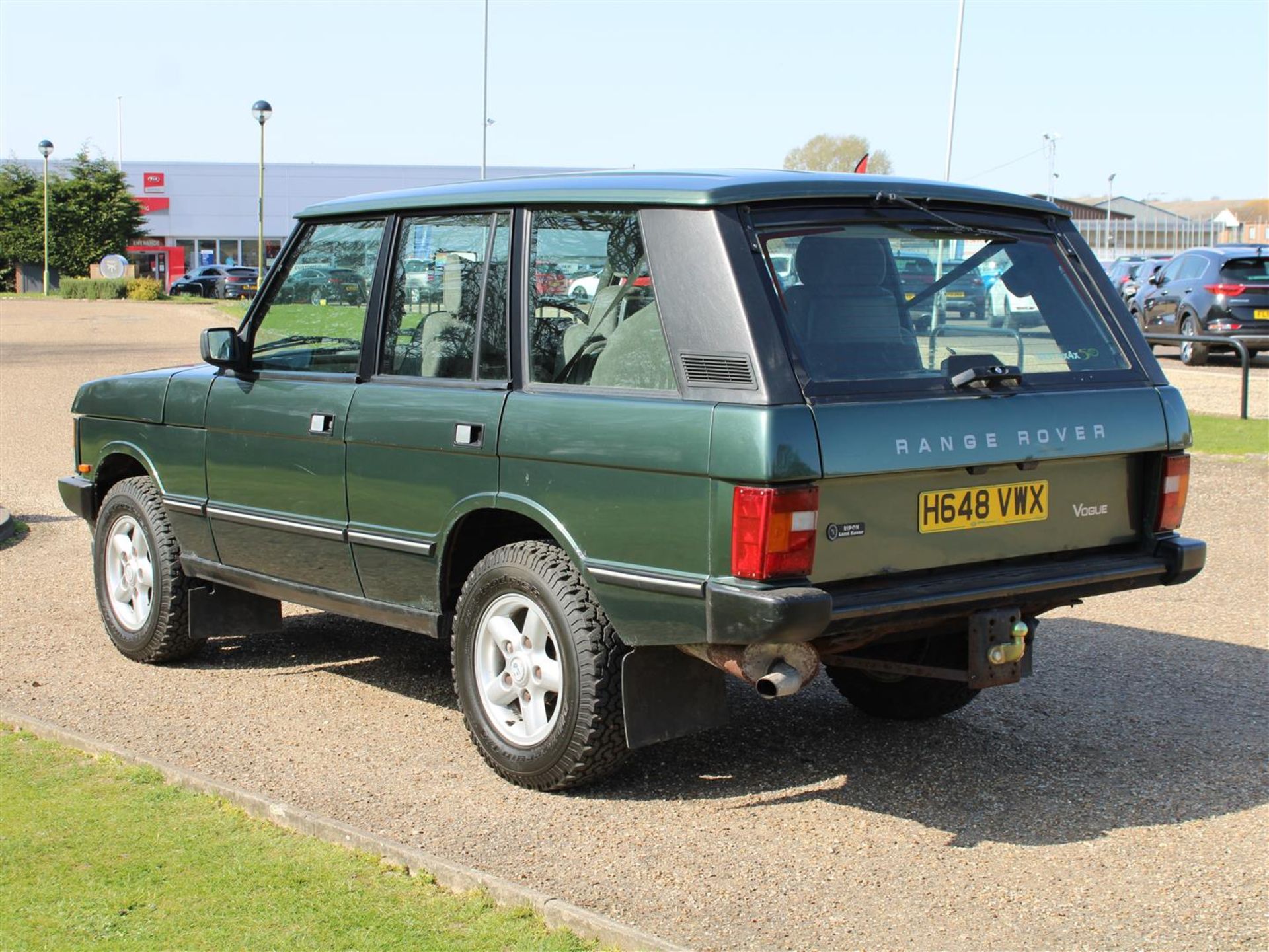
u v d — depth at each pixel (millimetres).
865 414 4215
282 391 5805
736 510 4117
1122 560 4906
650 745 5109
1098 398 4789
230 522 6137
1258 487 11422
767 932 3809
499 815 4707
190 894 3990
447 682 6406
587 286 4746
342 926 3787
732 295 4281
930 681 5617
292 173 75750
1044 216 5145
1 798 4754
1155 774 5141
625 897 4039
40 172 75625
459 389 5086
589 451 4539
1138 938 3775
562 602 4703
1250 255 23234
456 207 5250
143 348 28781
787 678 4219
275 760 5266
